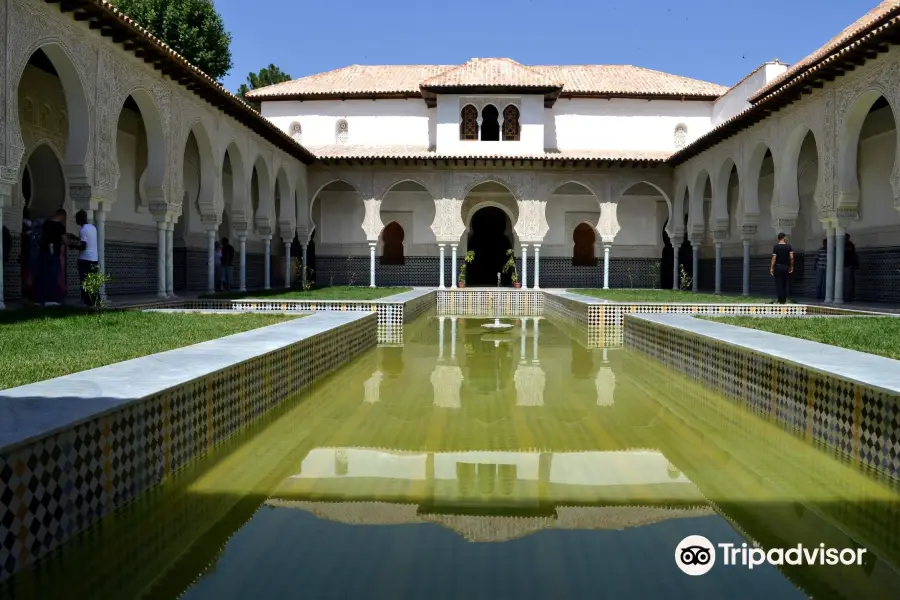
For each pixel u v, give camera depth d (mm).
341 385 4848
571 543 2111
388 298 9633
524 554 2021
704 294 12641
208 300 8367
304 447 3207
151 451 2570
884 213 10195
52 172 9141
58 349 3965
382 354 6547
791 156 10188
